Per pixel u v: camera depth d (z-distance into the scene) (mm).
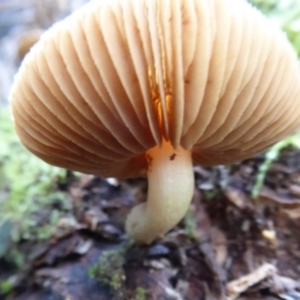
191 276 49
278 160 58
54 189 63
